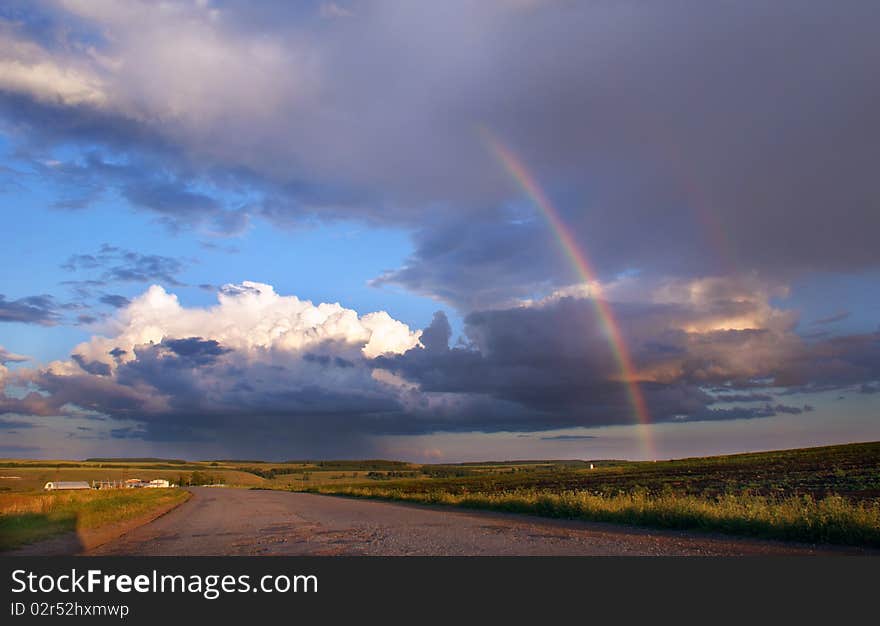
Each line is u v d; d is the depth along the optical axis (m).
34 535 20.25
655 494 37.06
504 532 19.08
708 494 35.59
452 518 25.80
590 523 21.78
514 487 58.03
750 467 64.94
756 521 17.17
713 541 15.84
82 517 26.98
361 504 41.06
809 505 17.77
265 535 19.73
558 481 67.38
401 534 18.98
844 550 13.89
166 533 21.31
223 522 25.86
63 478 178.00
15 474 188.00
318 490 91.00
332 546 16.28
